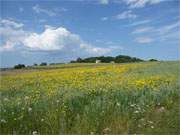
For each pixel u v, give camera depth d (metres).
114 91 11.86
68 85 16.12
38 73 30.36
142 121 8.77
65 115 8.86
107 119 8.60
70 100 10.20
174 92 11.62
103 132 8.12
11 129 8.34
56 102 9.98
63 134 7.96
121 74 22.75
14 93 14.66
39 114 8.99
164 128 8.37
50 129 8.27
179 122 8.70
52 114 8.77
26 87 17.08
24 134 8.09
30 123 8.52
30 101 10.65
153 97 10.92
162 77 17.59
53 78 22.03
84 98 10.69
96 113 8.79
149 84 14.27
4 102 10.77
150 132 8.12
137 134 8.02
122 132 8.12
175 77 17.80
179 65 36.88
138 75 20.52
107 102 9.90
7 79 24.25
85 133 8.02
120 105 9.46
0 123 8.41
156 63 46.19
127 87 13.08
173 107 10.15
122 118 8.66
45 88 15.40
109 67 34.09
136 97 10.92
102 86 13.75
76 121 8.58
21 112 9.12
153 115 9.41
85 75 23.14
